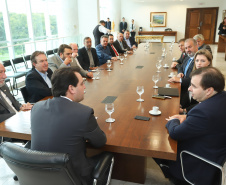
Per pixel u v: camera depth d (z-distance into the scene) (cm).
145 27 1400
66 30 782
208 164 138
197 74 139
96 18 824
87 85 271
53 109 122
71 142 117
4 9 593
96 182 127
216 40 1326
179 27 1359
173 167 158
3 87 238
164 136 145
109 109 162
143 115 177
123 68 369
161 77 300
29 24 713
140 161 184
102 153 148
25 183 115
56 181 105
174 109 188
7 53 563
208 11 1293
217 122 130
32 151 103
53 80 130
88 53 462
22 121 178
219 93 137
